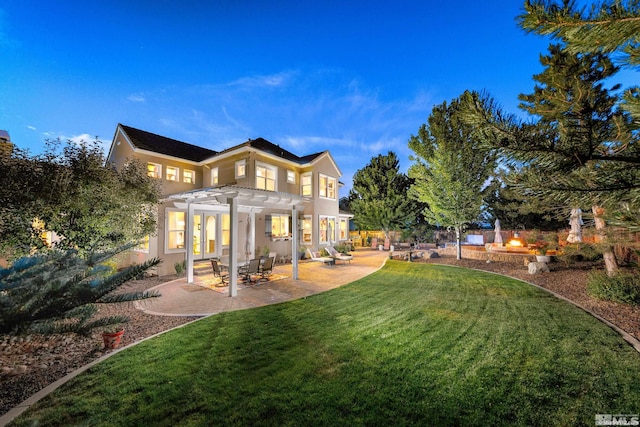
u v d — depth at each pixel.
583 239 12.64
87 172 7.14
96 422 2.95
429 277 10.69
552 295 7.66
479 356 4.25
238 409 3.13
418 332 5.25
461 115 2.54
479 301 7.27
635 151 2.15
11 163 6.12
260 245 15.19
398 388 3.47
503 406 3.11
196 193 9.26
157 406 3.20
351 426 2.84
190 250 10.38
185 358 4.33
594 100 2.14
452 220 14.31
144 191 9.21
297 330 5.45
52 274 2.20
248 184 14.05
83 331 2.35
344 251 18.56
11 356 4.41
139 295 2.73
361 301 7.50
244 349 4.62
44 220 6.45
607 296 6.80
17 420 2.97
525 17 1.92
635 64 1.95
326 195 18.89
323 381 3.64
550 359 4.09
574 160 2.25
